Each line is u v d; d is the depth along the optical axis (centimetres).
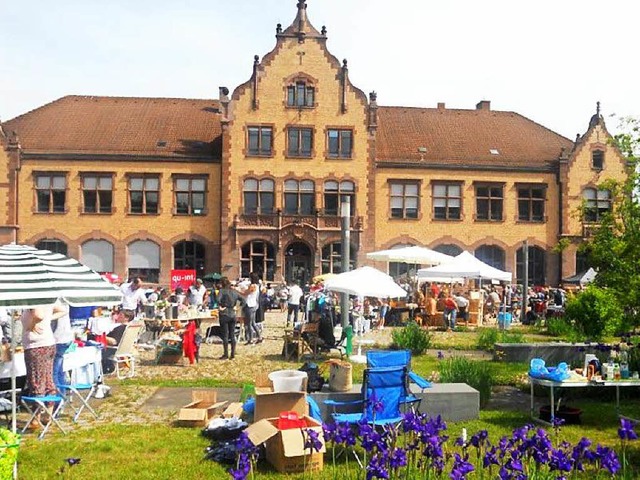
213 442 1015
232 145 4125
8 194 4056
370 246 4175
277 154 4147
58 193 4138
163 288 3834
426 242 4300
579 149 4388
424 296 3148
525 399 1394
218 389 1445
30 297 920
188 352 1794
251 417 1084
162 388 1462
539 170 4378
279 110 4156
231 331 1903
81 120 4419
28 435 1068
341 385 1137
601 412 1266
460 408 1175
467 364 1369
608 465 613
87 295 992
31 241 4100
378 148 4391
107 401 1333
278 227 4097
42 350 1120
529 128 4809
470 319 2967
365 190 4188
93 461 921
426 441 668
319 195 4159
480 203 4366
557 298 3219
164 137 4331
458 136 4616
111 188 4153
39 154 4091
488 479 744
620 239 1424
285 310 3603
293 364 1805
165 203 4172
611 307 1836
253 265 4131
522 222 4375
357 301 2750
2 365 1190
